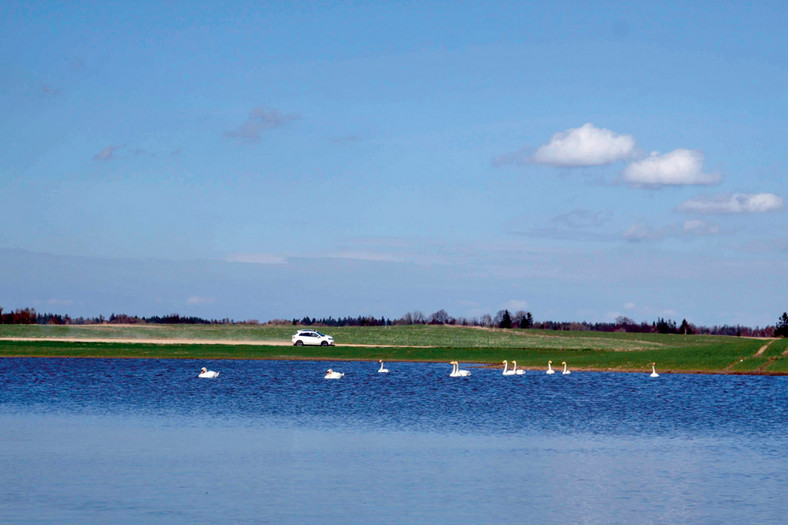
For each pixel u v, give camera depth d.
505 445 45.03
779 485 35.28
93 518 29.56
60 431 48.81
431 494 33.53
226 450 42.81
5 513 30.11
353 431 49.69
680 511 31.08
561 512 30.98
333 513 30.56
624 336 159.12
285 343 143.12
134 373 90.50
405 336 154.62
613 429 51.28
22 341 125.56
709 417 57.28
